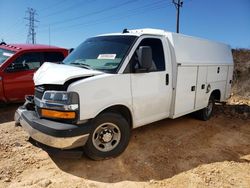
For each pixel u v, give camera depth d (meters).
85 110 3.81
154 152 4.73
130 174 3.93
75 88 3.73
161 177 3.89
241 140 5.73
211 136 5.85
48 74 4.14
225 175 4.04
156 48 4.96
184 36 5.67
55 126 3.68
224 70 7.40
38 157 4.34
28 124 4.06
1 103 7.04
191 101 5.93
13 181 3.61
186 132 5.98
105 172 3.95
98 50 4.81
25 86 7.12
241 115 7.90
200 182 3.80
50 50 7.78
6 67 6.84
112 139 4.32
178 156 4.64
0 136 5.20
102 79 4.00
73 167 4.05
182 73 5.40
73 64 4.70
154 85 4.84
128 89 4.38
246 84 11.95
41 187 3.48
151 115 4.96
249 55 13.69
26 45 7.86
